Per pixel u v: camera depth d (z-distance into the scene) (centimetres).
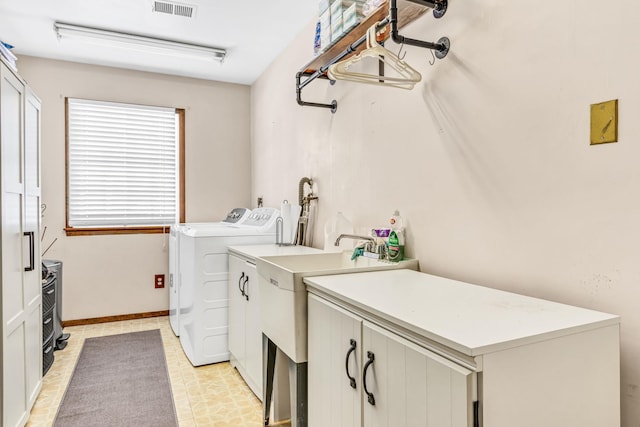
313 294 148
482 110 144
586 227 112
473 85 147
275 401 200
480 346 80
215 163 411
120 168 376
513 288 133
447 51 158
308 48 282
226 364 276
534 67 125
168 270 390
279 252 238
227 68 373
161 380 249
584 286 113
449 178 159
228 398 226
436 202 166
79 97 357
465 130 151
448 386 84
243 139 423
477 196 147
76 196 362
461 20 152
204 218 406
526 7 128
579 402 92
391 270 167
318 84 268
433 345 89
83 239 361
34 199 219
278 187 344
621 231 104
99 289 368
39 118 230
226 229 290
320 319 140
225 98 414
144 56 340
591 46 110
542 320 96
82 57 343
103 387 239
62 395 228
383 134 200
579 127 113
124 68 372
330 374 133
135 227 378
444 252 162
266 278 184
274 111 351
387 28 180
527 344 85
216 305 277
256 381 224
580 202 113
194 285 270
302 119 293
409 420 96
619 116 104
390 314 102
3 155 171
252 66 368
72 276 358
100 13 267
